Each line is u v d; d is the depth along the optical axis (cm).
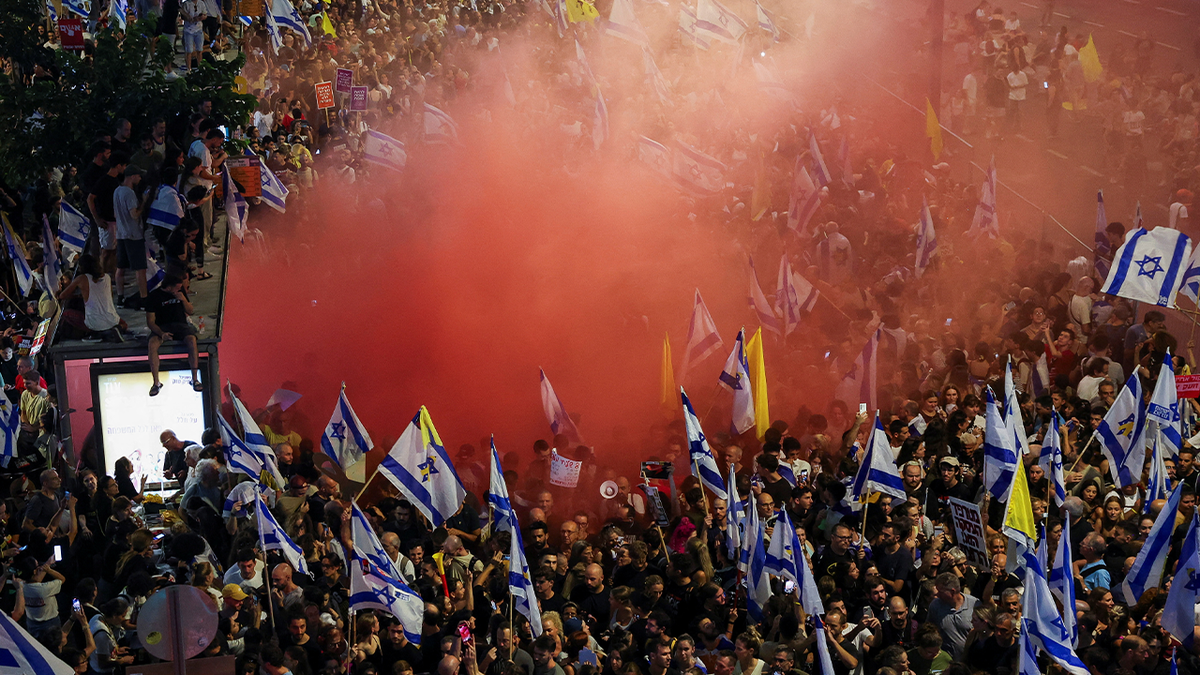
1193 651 1238
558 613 1302
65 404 1817
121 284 2002
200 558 1442
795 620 1244
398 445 1442
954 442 1714
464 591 1334
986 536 1407
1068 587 1218
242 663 1175
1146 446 1714
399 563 1395
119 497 1536
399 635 1255
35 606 1391
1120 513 1502
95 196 1805
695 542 1395
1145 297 1936
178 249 1791
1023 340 2052
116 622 1280
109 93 2073
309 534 1480
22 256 2191
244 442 1531
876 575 1309
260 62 3478
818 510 1567
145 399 1825
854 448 1725
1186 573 1229
